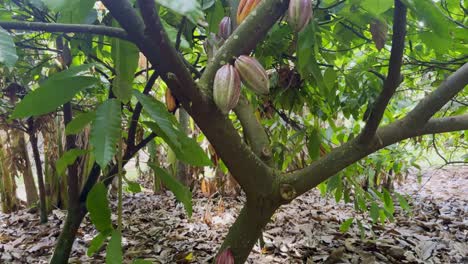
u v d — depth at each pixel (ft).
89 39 4.19
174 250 8.91
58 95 1.87
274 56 4.71
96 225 2.15
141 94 1.98
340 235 10.17
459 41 4.58
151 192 15.99
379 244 9.20
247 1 2.81
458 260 8.67
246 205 3.25
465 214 13.51
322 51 4.54
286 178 3.18
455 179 21.30
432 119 3.58
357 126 6.21
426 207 14.61
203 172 13.58
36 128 9.75
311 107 6.04
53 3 2.09
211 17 3.56
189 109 2.59
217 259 3.21
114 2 2.03
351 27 4.32
